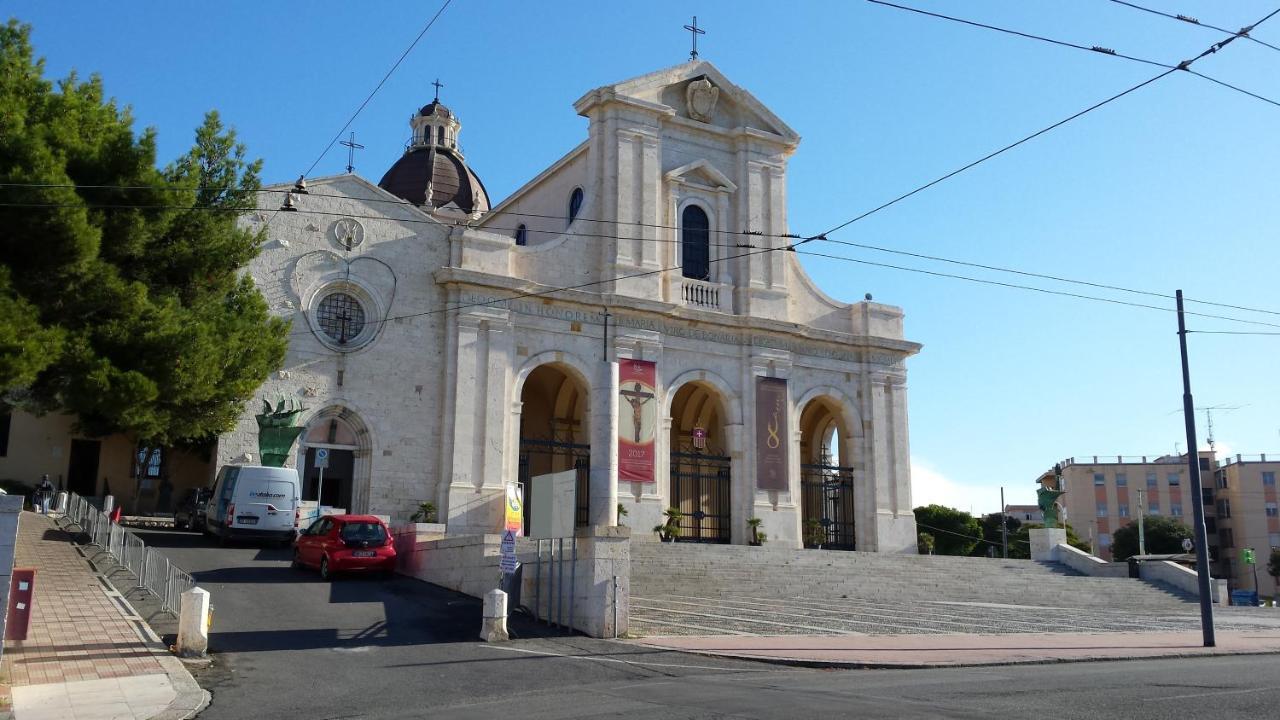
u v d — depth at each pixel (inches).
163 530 1214.9
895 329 1691.7
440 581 923.4
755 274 1573.6
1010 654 699.4
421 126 2386.8
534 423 1689.2
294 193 1277.1
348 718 424.5
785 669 606.2
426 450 1311.5
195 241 869.8
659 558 1186.6
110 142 800.9
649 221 1502.2
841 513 1646.2
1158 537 2979.8
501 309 1366.9
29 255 729.6
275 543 1111.6
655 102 1539.1
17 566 831.1
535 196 1723.7
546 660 608.4
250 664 567.8
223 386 880.3
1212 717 422.0
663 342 1489.9
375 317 1309.1
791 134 1653.5
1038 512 4045.3
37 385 782.5
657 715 416.8
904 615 970.7
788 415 1563.7
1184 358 909.8
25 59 804.6
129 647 576.7
